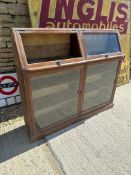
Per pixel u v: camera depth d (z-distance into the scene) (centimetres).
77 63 292
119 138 333
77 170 266
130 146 315
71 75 308
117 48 374
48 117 326
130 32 549
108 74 380
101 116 401
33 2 334
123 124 375
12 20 357
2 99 403
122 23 501
